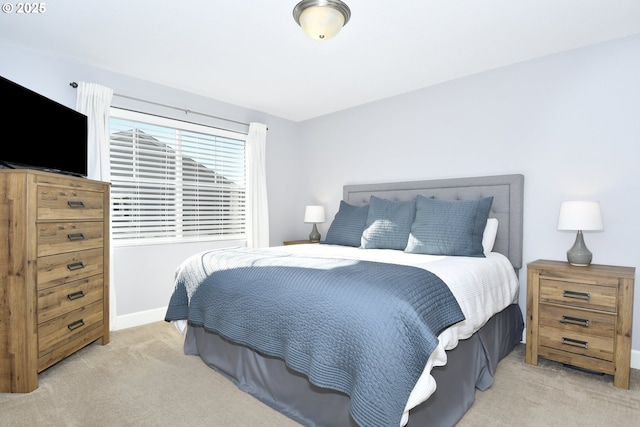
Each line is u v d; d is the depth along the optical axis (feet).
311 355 4.79
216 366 7.25
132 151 10.59
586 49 8.36
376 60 9.30
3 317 6.38
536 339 7.66
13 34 8.04
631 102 7.77
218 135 12.64
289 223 15.17
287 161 15.07
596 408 5.90
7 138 6.89
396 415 3.92
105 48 8.73
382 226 10.02
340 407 5.00
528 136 9.19
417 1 6.64
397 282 4.89
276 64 9.62
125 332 9.82
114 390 6.47
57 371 7.25
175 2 6.79
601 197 8.11
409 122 11.70
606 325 6.84
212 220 12.65
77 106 9.34
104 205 8.79
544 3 6.68
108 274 8.89
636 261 7.68
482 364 6.64
